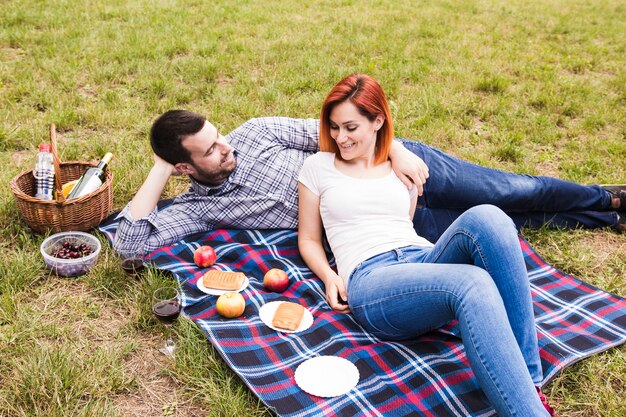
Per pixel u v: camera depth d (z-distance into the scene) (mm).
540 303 3227
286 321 2873
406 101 6137
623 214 4027
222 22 9172
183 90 6055
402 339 2816
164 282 3184
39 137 4863
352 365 2629
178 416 2486
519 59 8070
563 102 6332
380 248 2930
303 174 3234
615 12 12172
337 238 3082
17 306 3014
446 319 2510
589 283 3508
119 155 4648
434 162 3588
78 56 6832
